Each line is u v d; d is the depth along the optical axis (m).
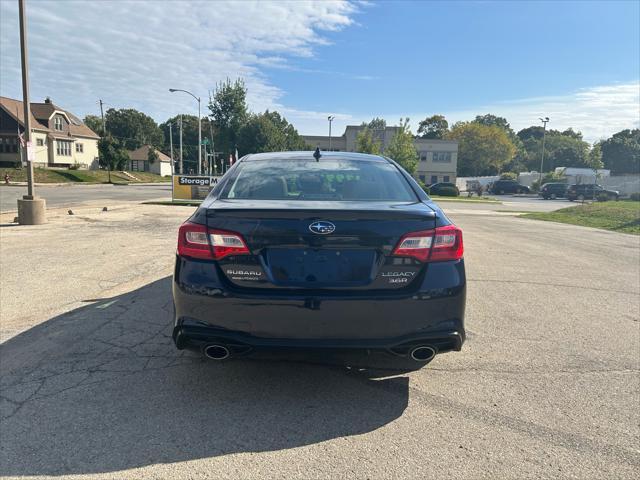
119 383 3.37
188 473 2.39
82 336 4.23
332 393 3.26
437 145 74.62
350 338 2.86
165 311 4.93
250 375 3.52
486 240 11.09
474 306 5.37
